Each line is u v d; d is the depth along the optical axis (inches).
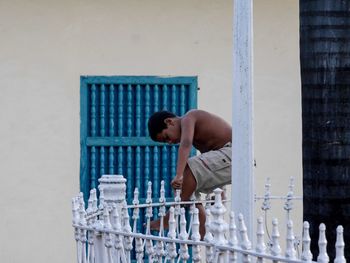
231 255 521.7
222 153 783.1
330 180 558.9
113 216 616.7
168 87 948.6
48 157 934.4
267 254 501.0
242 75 619.2
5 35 932.6
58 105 936.3
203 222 778.2
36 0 935.7
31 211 932.0
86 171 937.5
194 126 788.6
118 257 612.1
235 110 620.1
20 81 933.2
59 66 936.9
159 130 791.1
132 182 938.1
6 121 930.7
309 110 564.1
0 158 929.5
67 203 934.4
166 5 948.6
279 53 962.1
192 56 950.4
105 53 940.6
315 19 563.2
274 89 960.9
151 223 759.7
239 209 613.6
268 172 955.3
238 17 621.9
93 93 937.5
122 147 938.7
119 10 943.7
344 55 561.0
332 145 559.2
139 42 944.9
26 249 930.7
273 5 961.5
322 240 474.6
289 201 791.7
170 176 940.6
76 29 939.3
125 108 941.2
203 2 952.9
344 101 560.1
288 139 960.9
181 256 562.6
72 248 934.4
